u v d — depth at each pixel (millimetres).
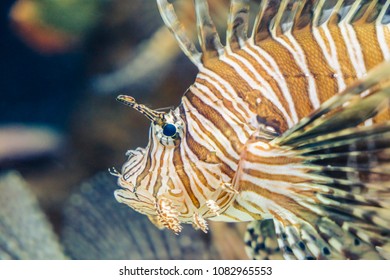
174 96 1193
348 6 661
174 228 641
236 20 660
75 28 1308
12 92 1529
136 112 1262
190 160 647
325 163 629
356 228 639
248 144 641
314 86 640
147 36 1238
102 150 1310
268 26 663
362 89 586
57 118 1479
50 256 907
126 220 905
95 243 908
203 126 649
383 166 615
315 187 635
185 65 1163
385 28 655
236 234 885
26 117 1525
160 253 889
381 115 631
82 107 1349
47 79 1497
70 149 1352
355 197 628
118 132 1288
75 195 925
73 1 1266
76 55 1381
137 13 1232
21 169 1378
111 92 1272
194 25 991
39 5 1342
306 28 660
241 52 659
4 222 936
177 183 648
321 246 650
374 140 608
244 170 643
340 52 644
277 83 646
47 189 1318
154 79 1190
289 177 637
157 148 654
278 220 647
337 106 600
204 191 649
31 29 1398
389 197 620
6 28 1451
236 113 646
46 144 1403
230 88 650
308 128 615
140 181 655
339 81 637
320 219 645
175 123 649
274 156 636
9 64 1500
